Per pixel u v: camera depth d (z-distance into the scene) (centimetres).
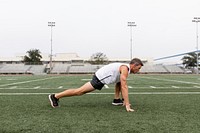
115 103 444
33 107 413
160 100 512
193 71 5509
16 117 328
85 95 614
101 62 7144
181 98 551
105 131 255
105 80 405
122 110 382
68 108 403
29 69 5594
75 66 5959
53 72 5338
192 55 6469
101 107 414
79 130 259
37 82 1401
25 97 577
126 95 380
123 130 259
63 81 1535
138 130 259
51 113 356
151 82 1362
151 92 714
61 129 264
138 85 1077
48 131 256
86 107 414
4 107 414
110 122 296
